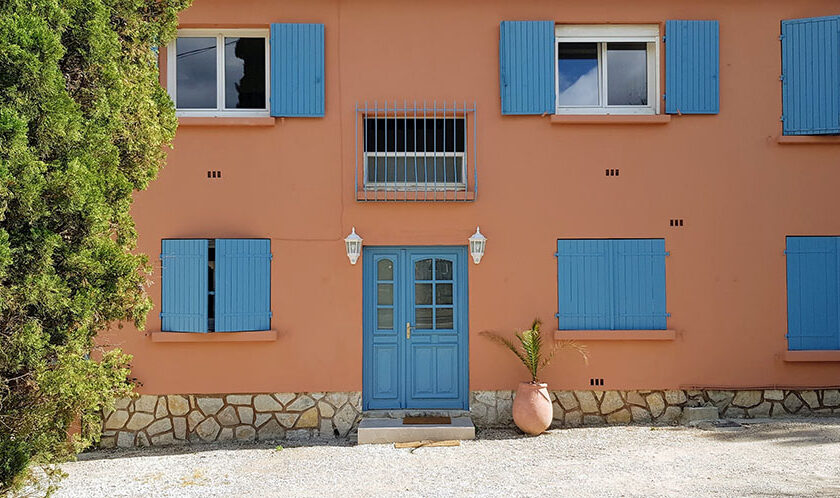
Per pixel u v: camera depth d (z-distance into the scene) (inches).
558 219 319.6
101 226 177.2
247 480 247.1
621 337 313.9
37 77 167.2
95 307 185.0
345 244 314.8
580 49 326.6
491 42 321.4
